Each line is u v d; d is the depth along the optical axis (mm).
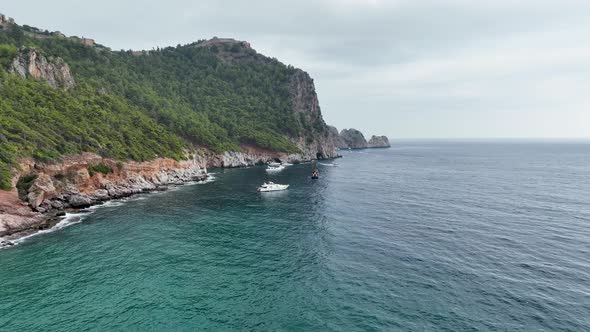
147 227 58219
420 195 88938
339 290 35344
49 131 77000
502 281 36938
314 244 49688
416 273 39125
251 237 53281
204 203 78500
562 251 45812
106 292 35031
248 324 29594
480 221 61531
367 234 54062
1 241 48906
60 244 48844
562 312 30938
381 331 28281
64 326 29156
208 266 41750
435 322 29469
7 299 33406
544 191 94625
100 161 81000
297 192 94062
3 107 75062
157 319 30281
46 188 63000
